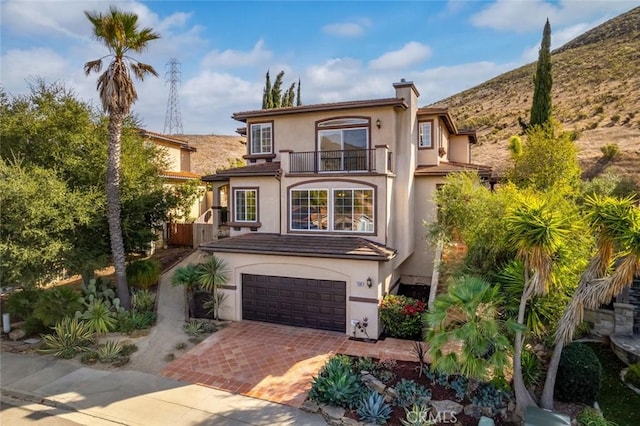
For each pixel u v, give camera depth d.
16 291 17.17
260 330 15.37
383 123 17.70
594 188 25.69
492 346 9.47
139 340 14.31
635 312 14.89
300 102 42.97
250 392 10.64
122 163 18.45
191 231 27.05
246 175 18.53
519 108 68.81
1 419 9.63
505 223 10.31
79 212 15.47
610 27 93.81
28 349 13.91
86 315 14.41
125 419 9.45
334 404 9.72
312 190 17.42
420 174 19.36
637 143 40.28
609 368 12.66
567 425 8.05
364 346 13.61
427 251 19.58
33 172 14.99
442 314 8.96
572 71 76.00
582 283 8.98
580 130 48.75
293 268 15.66
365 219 16.52
